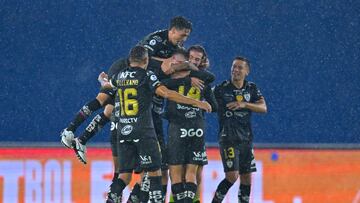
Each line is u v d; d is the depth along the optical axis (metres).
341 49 35.62
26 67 34.44
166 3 34.88
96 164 32.25
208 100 27.12
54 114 34.41
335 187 33.41
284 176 33.19
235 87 29.03
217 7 35.03
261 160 33.25
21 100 34.31
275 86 35.28
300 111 35.28
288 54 35.38
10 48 34.38
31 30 34.53
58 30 34.62
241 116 28.83
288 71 35.41
